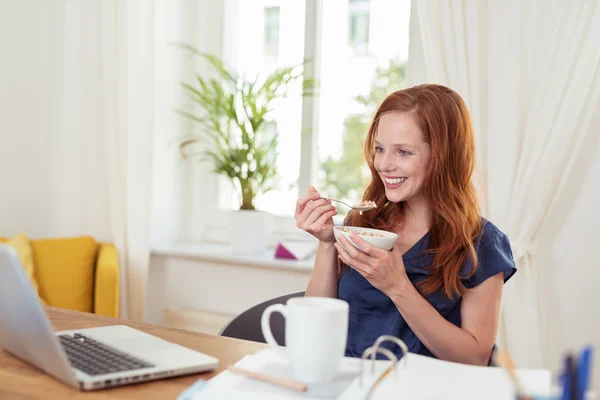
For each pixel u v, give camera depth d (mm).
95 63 2869
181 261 2816
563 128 2068
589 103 2072
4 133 3010
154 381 937
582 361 599
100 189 2906
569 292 2170
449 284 1359
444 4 2168
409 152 1396
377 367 965
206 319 2727
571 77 2068
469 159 1437
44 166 2992
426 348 1357
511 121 2143
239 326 1485
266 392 865
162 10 2840
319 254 1541
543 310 2191
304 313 872
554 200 2121
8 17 2965
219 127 2650
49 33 2936
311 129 2764
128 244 2771
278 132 2842
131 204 2746
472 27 2162
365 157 1563
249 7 2904
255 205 2789
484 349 1331
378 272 1201
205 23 2953
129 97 2717
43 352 908
